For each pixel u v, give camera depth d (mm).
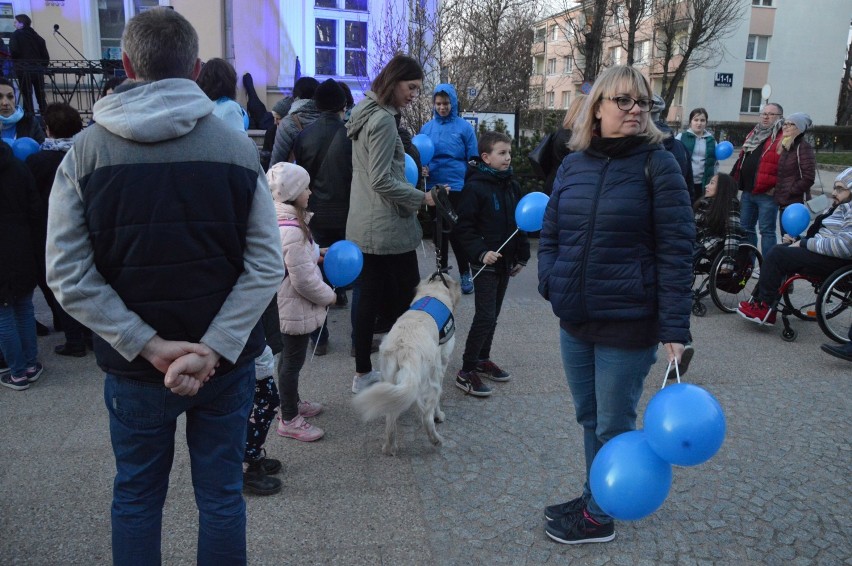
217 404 1959
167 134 1710
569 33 19312
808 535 2807
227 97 4477
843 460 3430
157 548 1975
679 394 1912
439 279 3830
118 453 1927
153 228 1718
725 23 23109
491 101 12227
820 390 4340
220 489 2002
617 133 2404
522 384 4391
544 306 6203
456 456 3428
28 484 3092
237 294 1880
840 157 25625
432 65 10977
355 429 3705
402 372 3064
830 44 35281
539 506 2988
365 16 11078
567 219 2486
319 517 2873
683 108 35031
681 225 2295
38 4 10102
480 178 4031
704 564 2613
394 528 2805
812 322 5879
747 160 6926
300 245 3150
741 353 5066
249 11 10547
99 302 1707
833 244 4965
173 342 1786
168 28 1784
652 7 21203
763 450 3527
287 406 3533
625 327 2414
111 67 9258
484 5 11953
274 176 3143
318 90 4641
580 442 3590
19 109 6059
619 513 1966
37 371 4320
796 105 35844
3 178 3885
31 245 4121
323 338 4836
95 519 2834
